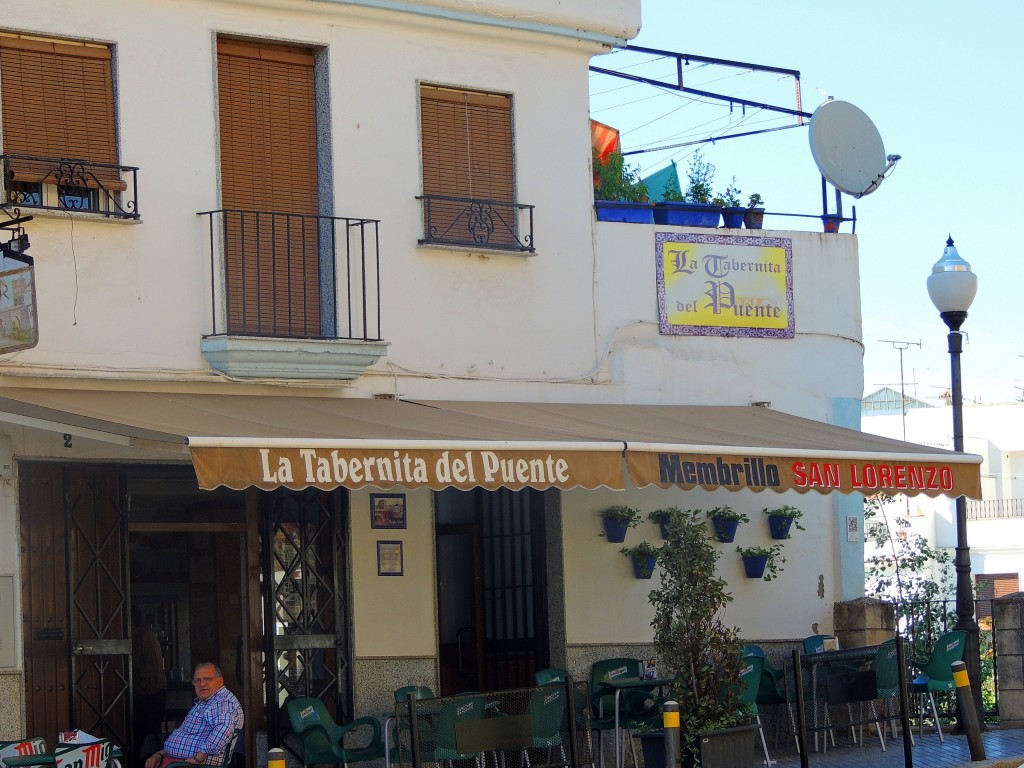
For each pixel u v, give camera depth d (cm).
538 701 1189
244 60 1362
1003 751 1460
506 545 1539
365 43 1409
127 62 1286
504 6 1469
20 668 1196
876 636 1603
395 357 1396
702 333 1570
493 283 1459
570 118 1523
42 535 1227
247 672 1330
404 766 1277
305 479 1045
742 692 1292
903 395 5369
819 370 1636
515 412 1364
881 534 2181
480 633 1547
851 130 1669
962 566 1622
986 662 1894
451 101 1462
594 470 1175
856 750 1501
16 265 1084
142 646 1295
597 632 1491
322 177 1389
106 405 1159
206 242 1307
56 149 1254
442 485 1104
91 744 1070
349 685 1361
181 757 1185
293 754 1332
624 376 1522
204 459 1006
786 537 1594
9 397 1146
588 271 1515
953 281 1600
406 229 1416
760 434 1370
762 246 1612
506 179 1489
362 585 1377
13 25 1235
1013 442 5428
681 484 1218
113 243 1261
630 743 1454
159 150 1293
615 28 1534
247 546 1340
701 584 1257
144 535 1301
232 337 1272
